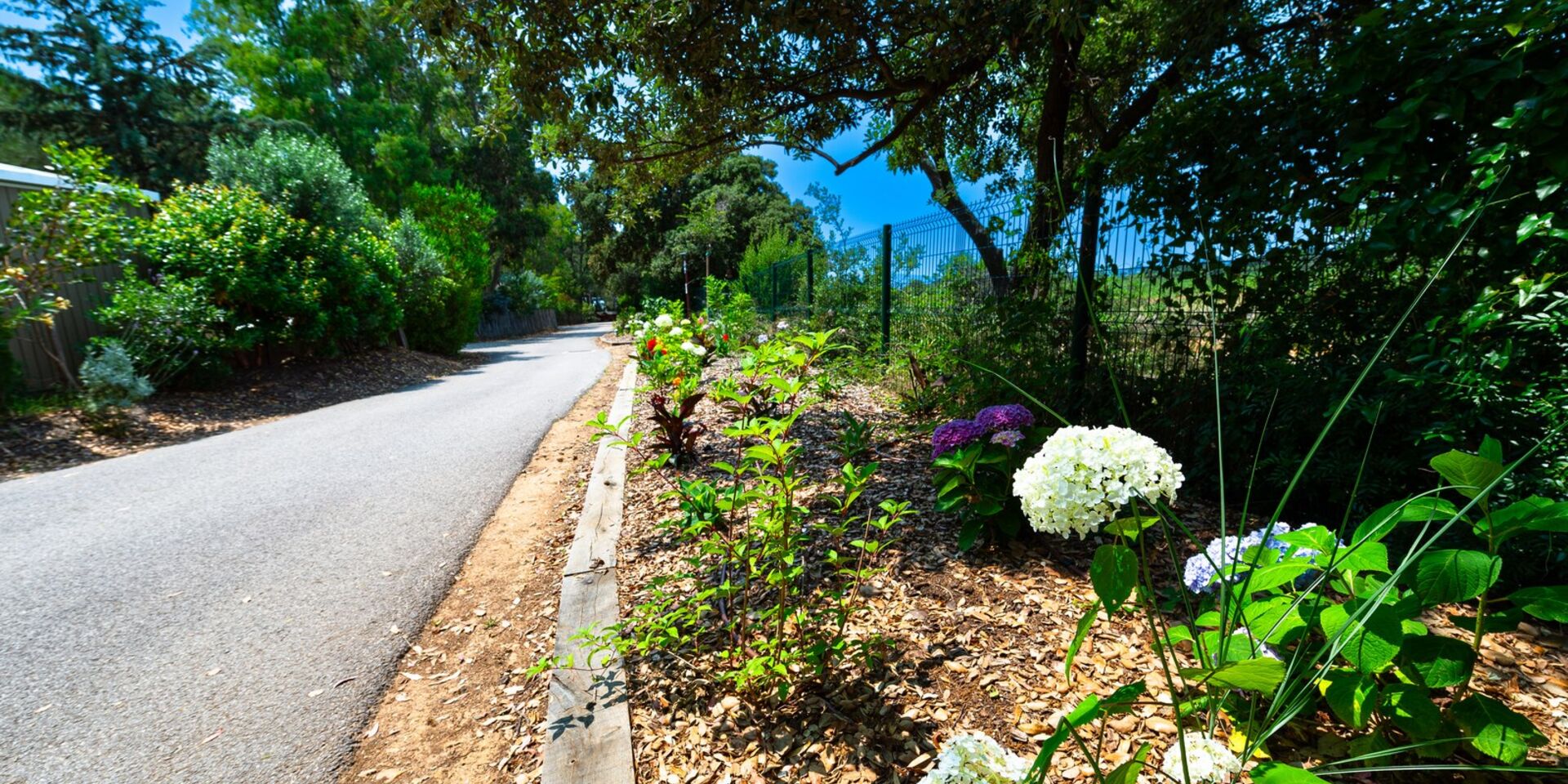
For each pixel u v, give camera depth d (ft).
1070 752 5.25
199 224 28.66
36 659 8.02
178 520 12.94
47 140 64.08
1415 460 7.80
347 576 10.34
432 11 13.83
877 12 14.88
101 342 22.66
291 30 79.15
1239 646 4.47
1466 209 6.75
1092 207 12.51
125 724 6.79
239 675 7.68
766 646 6.27
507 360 49.24
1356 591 4.52
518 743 6.31
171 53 67.67
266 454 18.66
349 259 35.35
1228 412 9.89
